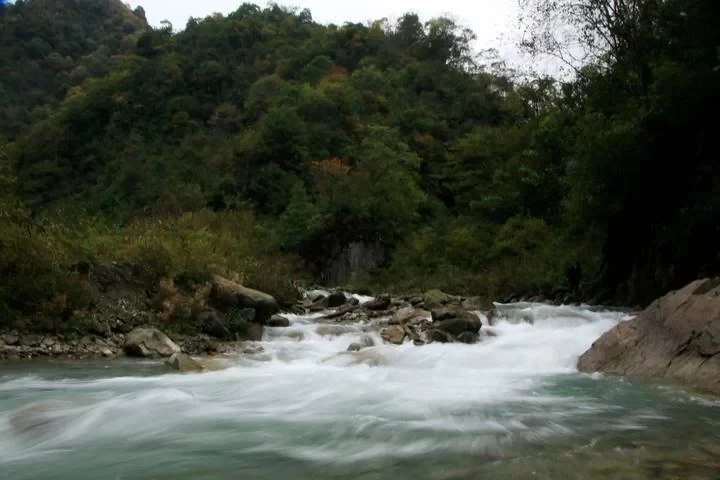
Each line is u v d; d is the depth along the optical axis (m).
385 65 69.38
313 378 7.28
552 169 28.27
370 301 15.14
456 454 4.07
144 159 56.06
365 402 5.84
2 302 9.33
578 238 21.81
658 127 14.62
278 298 14.23
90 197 51.72
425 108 57.56
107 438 4.60
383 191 36.22
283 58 71.81
